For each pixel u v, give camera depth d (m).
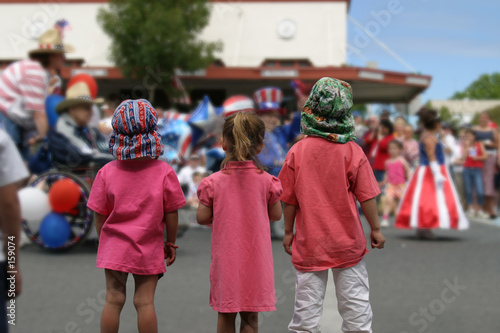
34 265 5.98
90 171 6.79
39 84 6.71
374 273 5.73
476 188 11.62
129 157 3.35
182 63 18.81
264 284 3.28
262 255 3.30
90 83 7.04
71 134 6.68
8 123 6.70
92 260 6.24
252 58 24.44
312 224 3.35
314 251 3.33
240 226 3.30
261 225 3.33
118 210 3.31
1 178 2.29
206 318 4.21
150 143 3.36
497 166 11.70
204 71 20.34
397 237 8.34
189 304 4.57
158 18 17.66
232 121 3.37
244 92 23.52
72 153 6.65
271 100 7.32
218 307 3.25
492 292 4.98
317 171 3.39
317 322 3.34
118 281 3.34
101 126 8.43
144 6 17.97
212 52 19.64
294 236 3.52
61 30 7.72
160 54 18.03
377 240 3.41
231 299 3.23
